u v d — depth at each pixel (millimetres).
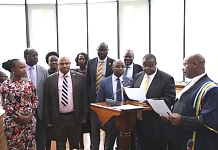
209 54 5531
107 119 2270
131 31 6605
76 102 3205
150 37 6398
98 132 3531
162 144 2873
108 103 2436
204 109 1967
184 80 5965
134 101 2637
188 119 2029
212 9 5395
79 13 6918
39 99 3270
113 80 3070
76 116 3211
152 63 2773
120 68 3010
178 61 6043
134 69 3807
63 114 3182
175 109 2234
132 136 3121
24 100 2764
